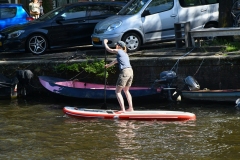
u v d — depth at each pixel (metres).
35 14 25.31
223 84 16.17
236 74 16.02
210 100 15.88
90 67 17.17
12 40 19.36
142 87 16.59
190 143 11.65
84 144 11.73
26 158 10.85
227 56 16.03
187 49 17.39
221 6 18.77
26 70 17.39
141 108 15.59
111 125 13.41
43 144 11.81
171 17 19.11
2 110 15.55
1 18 21.84
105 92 15.37
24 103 16.69
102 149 11.34
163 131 12.68
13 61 18.12
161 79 16.06
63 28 19.95
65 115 14.73
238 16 20.72
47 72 17.69
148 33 18.81
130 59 16.94
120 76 14.00
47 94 17.75
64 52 20.17
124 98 16.20
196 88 15.93
